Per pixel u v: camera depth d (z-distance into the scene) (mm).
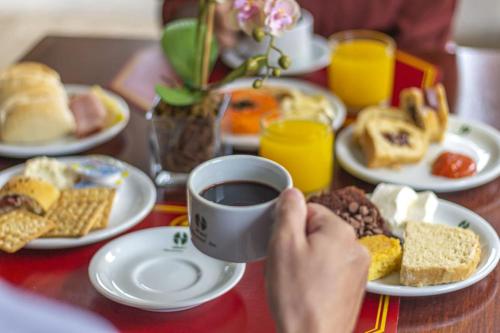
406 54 1425
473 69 1433
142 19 3277
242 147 1211
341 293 747
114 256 973
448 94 1352
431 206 1022
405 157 1146
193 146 1112
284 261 749
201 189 855
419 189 1107
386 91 1351
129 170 1141
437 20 1684
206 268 959
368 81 1321
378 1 1693
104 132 1228
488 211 1072
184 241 996
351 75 1323
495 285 947
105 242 1022
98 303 930
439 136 1206
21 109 1215
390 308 914
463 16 2242
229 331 896
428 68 1278
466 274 926
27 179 1055
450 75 1411
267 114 1169
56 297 939
